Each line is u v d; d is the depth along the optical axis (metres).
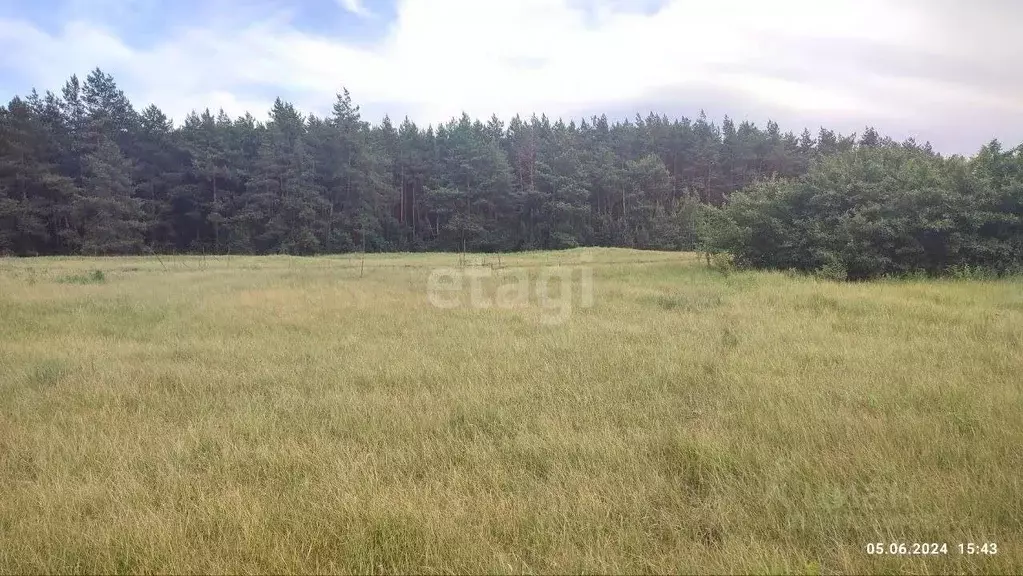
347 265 28.72
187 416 5.42
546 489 3.73
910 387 5.65
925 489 3.52
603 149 71.19
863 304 11.16
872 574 2.83
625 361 7.20
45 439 4.71
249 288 16.36
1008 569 2.81
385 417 5.20
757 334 8.67
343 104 59.00
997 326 8.55
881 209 17.67
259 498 3.66
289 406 5.62
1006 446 4.14
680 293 14.26
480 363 7.25
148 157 56.47
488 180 63.12
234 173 57.00
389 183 64.81
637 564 2.97
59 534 3.25
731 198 22.38
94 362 7.41
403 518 3.28
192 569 2.92
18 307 12.11
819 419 4.80
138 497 3.72
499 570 2.90
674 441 4.49
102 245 46.78
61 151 51.38
